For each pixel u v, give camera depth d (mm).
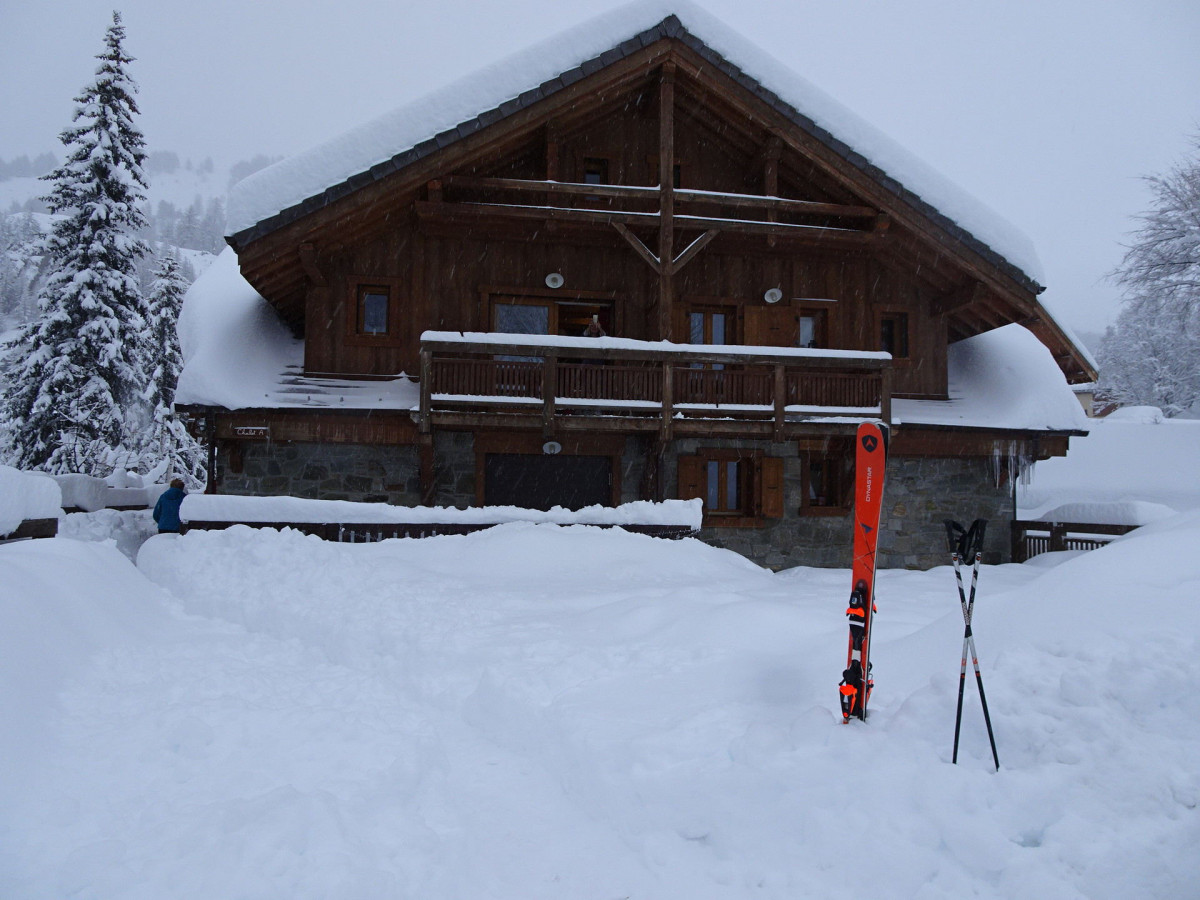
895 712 3656
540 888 3000
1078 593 3738
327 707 4594
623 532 9680
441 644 5500
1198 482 25312
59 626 4781
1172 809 2693
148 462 23953
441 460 12672
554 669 4832
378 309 13273
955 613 4348
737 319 14094
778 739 3598
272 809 3156
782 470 13414
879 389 12906
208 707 4277
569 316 14766
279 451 12430
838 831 2945
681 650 5035
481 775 3990
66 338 21281
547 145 12766
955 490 14125
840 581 10102
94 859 2750
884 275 14625
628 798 3484
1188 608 3381
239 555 8016
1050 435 13977
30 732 3547
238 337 13227
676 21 12211
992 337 16516
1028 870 2643
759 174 14180
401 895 2861
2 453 21484
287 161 11688
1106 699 3107
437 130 11734
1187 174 25906
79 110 21922
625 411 12625
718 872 2994
